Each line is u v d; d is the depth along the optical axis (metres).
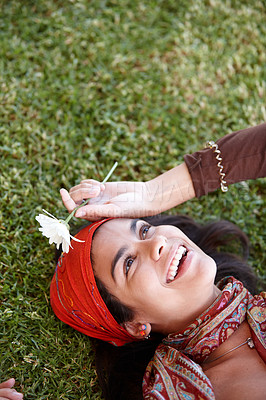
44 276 2.29
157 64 3.14
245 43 3.33
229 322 1.88
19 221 2.42
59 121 2.84
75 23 3.23
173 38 3.27
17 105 2.82
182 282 1.86
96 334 2.08
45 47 3.10
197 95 3.04
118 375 2.08
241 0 3.45
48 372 2.02
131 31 3.25
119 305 1.92
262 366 1.81
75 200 2.07
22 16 3.18
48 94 2.90
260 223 2.63
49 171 2.62
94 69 3.05
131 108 2.94
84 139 2.79
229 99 3.03
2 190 2.50
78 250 1.98
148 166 2.74
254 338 1.84
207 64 3.18
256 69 3.18
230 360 1.86
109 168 2.68
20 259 2.31
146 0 3.39
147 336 1.98
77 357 2.10
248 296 1.96
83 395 1.99
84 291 1.95
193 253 1.92
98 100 2.96
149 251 1.87
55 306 2.10
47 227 1.71
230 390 1.76
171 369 1.83
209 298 1.94
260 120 2.98
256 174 2.12
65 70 3.01
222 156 2.10
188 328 1.89
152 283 1.85
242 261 2.43
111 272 1.90
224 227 2.49
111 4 3.36
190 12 3.39
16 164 2.61
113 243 1.93
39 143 2.71
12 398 1.76
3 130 2.71
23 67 2.96
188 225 2.49
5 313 2.10
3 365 1.98
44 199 2.51
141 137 2.82
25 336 2.08
